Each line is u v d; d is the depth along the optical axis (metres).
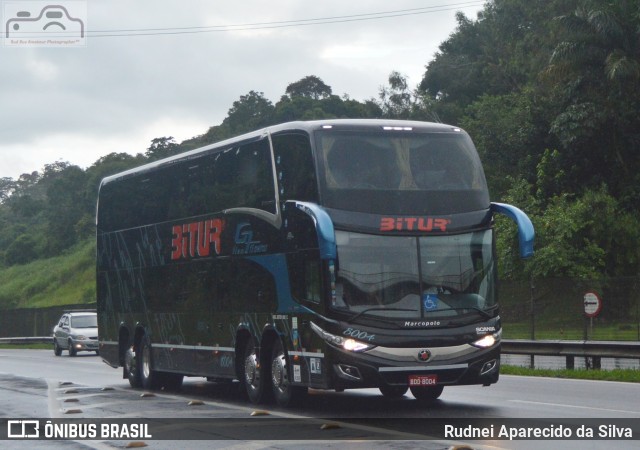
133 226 23.17
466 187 15.54
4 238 99.44
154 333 21.88
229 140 18.53
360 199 15.02
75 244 90.44
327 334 14.64
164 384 22.25
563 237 43.97
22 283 84.88
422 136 15.61
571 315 34.03
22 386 23.11
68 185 96.75
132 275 23.14
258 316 17.03
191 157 20.16
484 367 14.95
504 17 61.16
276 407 16.77
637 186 47.72
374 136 15.41
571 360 24.28
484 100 56.94
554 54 46.88
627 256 44.78
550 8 54.38
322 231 14.28
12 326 65.00
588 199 45.22
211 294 18.98
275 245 16.36
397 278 14.82
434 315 14.79
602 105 47.53
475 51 74.38
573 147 49.00
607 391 18.27
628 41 45.94
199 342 19.55
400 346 14.59
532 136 52.56
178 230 20.61
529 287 35.88
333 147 15.27
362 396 18.48
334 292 14.65
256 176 17.23
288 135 16.11
